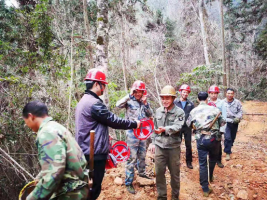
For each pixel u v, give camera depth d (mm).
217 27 20328
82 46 6879
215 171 4422
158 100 9469
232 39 18703
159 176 3059
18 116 5230
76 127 2242
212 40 18125
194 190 3656
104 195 3318
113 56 10633
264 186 3740
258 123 9227
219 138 3455
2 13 7344
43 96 5547
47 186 1471
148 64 10945
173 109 3059
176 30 20016
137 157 3670
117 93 7023
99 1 5391
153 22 16219
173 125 2943
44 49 5863
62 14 8297
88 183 1841
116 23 10773
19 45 6387
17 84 5277
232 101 4926
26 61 5727
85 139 2188
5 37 6434
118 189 3449
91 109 2156
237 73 21984
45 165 1516
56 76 5617
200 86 9812
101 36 5395
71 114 5500
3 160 5227
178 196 3211
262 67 15789
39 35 5848
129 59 11445
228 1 17406
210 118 3387
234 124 4973
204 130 3420
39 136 1603
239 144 6480
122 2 10844
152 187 3500
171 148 2982
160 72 12586
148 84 11711
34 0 7324
